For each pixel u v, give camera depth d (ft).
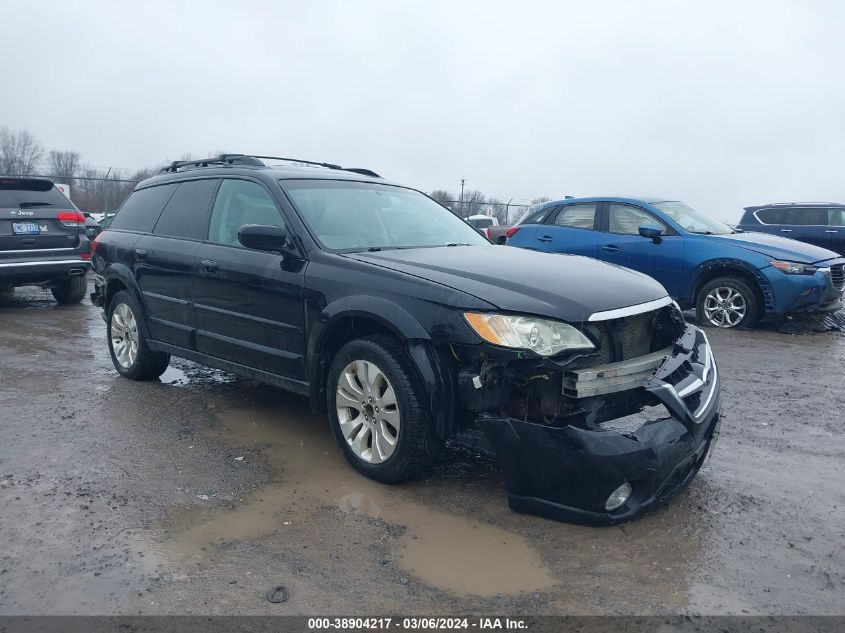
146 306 18.31
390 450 12.28
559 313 10.92
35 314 31.94
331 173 16.99
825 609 9.05
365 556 10.23
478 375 11.12
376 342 12.42
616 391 11.03
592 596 9.29
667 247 30.01
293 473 13.17
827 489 12.66
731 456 14.19
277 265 14.30
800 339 27.04
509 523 11.23
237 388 18.86
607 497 10.38
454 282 11.87
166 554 10.19
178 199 18.10
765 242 29.09
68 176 79.87
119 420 16.08
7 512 11.38
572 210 33.32
